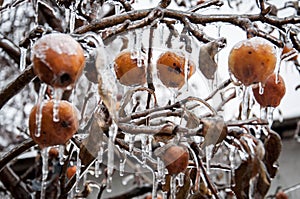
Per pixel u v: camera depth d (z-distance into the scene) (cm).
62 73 77
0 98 95
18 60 151
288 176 300
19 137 221
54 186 142
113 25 86
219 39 87
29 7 201
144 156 92
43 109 84
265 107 97
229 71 88
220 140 87
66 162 106
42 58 77
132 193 168
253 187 87
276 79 93
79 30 85
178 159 91
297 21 89
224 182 197
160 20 87
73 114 85
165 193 100
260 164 87
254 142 89
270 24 90
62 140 84
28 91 237
